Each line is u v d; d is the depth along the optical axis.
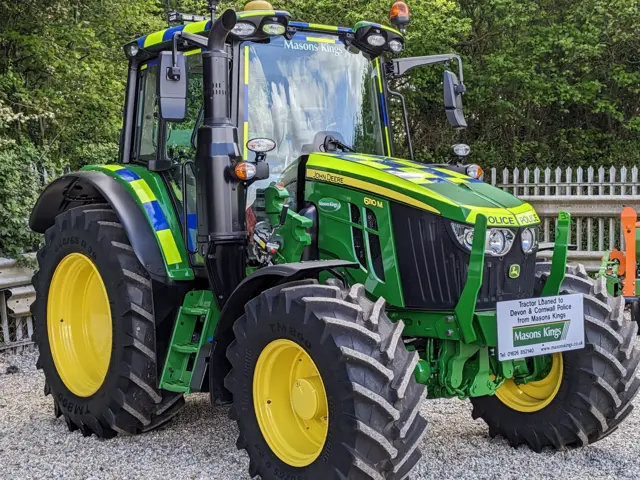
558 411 4.40
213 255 4.30
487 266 3.96
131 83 5.42
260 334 3.90
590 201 10.31
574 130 13.84
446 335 4.00
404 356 3.62
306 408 3.79
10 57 10.89
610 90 13.39
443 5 11.95
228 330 4.22
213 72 4.25
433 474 4.16
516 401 4.63
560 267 4.16
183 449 4.67
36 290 5.41
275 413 3.99
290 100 4.68
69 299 5.34
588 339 4.27
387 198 4.13
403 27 5.10
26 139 10.08
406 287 4.09
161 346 4.72
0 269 7.32
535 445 4.53
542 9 13.41
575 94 12.70
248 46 4.55
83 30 11.21
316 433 3.97
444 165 4.76
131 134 5.45
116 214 4.80
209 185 4.26
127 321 4.65
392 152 5.15
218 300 4.36
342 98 4.88
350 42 4.94
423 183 4.12
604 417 4.32
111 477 4.21
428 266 4.02
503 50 13.15
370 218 4.22
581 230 10.51
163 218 4.82
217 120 4.28
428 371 3.98
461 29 11.89
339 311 3.64
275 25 4.44
